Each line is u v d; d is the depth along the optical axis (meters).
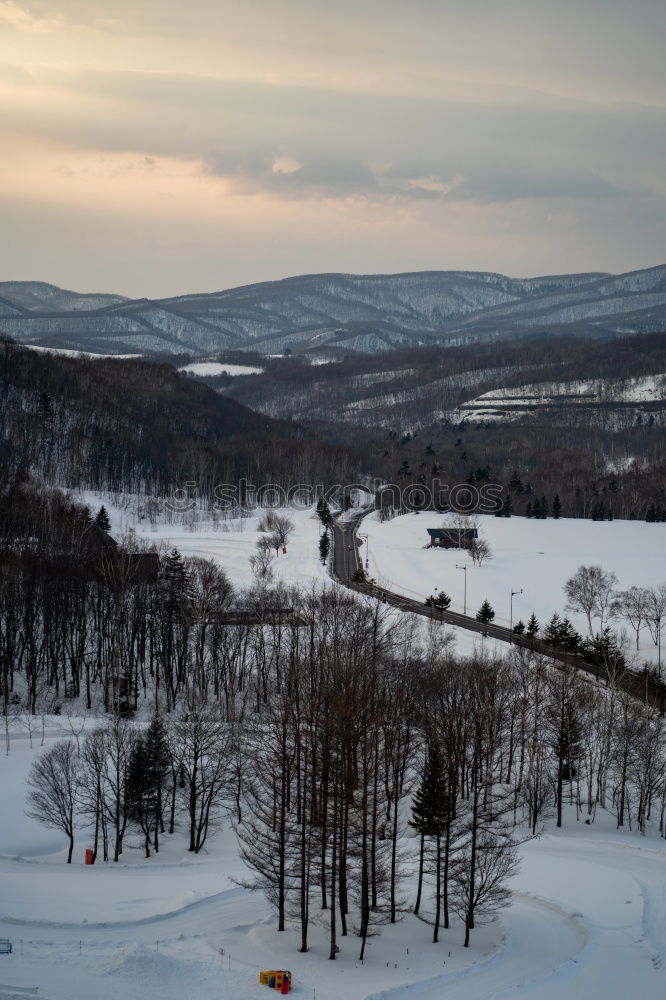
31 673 165.38
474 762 109.31
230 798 116.81
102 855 106.56
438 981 72.50
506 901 92.69
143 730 127.38
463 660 154.75
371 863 87.62
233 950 76.00
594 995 71.12
